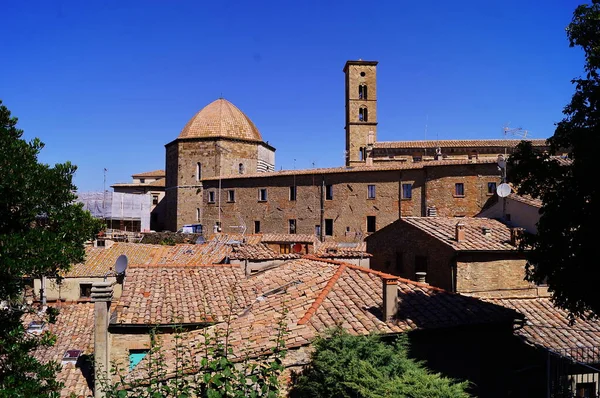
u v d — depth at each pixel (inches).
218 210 2559.1
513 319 593.3
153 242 2308.1
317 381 447.2
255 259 1002.1
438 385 402.9
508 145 2632.9
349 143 3213.6
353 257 1154.7
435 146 2652.6
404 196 2082.9
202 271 801.6
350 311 577.0
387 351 450.9
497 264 908.0
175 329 492.4
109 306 621.6
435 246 969.5
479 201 1946.4
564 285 545.3
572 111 562.6
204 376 380.8
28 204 478.3
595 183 501.7
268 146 3070.9
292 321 556.7
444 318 567.2
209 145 2807.6
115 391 438.0
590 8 554.6
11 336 450.6
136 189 3496.6
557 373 601.0
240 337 536.1
